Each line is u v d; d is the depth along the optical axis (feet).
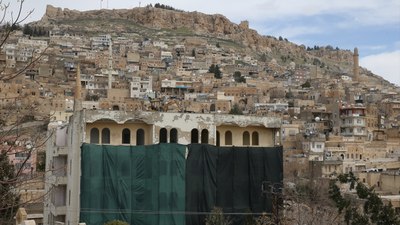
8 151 55.98
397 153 447.83
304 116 579.48
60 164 203.62
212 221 179.22
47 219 208.03
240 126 204.44
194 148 191.21
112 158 183.93
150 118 191.62
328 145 426.10
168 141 192.95
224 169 195.00
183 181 188.14
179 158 188.55
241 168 197.06
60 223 186.50
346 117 523.29
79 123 186.09
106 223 171.94
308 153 406.00
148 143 193.47
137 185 185.47
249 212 194.90
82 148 182.19
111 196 182.50
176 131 194.70
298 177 350.02
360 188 286.46
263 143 210.38
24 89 499.10
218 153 194.80
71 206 184.55
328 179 322.14
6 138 61.57
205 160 192.24
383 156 437.58
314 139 419.95
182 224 185.98
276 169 201.16
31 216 237.86
